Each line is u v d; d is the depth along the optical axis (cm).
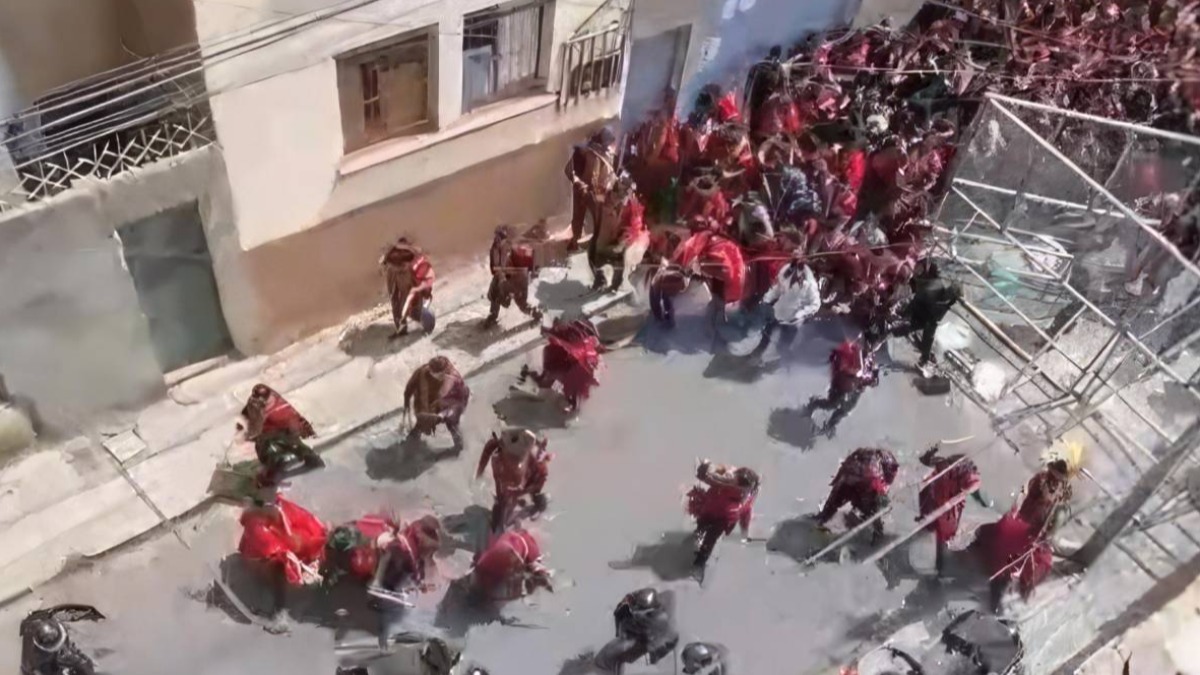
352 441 1155
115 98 988
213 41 972
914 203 1236
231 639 1005
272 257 1145
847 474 1066
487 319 1266
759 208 1235
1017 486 1138
